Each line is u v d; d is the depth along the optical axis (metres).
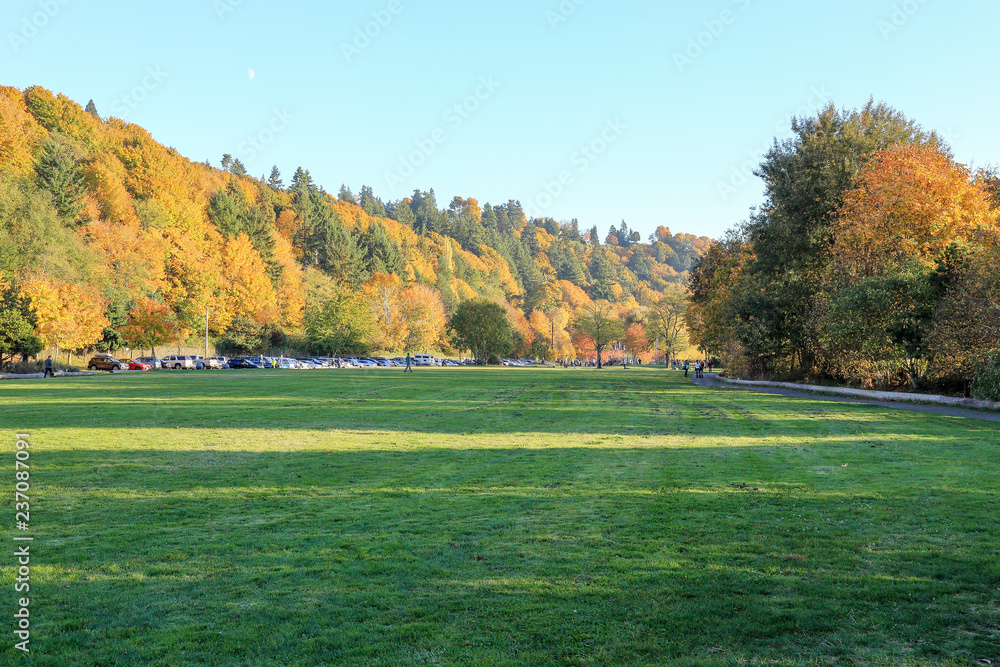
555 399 29.23
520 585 6.11
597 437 16.33
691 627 5.23
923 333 28.84
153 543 7.37
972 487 10.27
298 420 19.83
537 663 4.64
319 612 5.50
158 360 80.75
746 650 4.85
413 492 9.98
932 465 12.24
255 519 8.41
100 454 13.30
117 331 77.81
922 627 5.23
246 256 112.06
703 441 15.62
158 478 10.97
